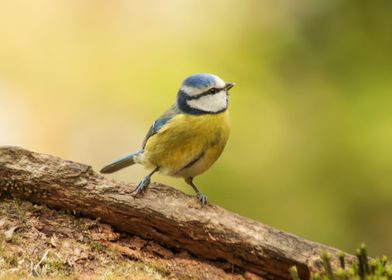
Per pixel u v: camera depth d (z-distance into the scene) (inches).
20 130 562.9
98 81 575.8
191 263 266.8
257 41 570.9
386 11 547.8
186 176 313.6
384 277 212.7
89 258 249.8
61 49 597.9
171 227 263.9
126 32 604.7
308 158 504.1
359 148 496.4
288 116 522.9
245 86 538.3
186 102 298.0
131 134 553.6
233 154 506.3
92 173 265.6
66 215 265.7
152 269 254.5
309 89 540.7
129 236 269.9
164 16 610.9
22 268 232.2
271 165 501.4
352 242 487.8
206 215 263.6
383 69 529.7
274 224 484.4
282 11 583.5
